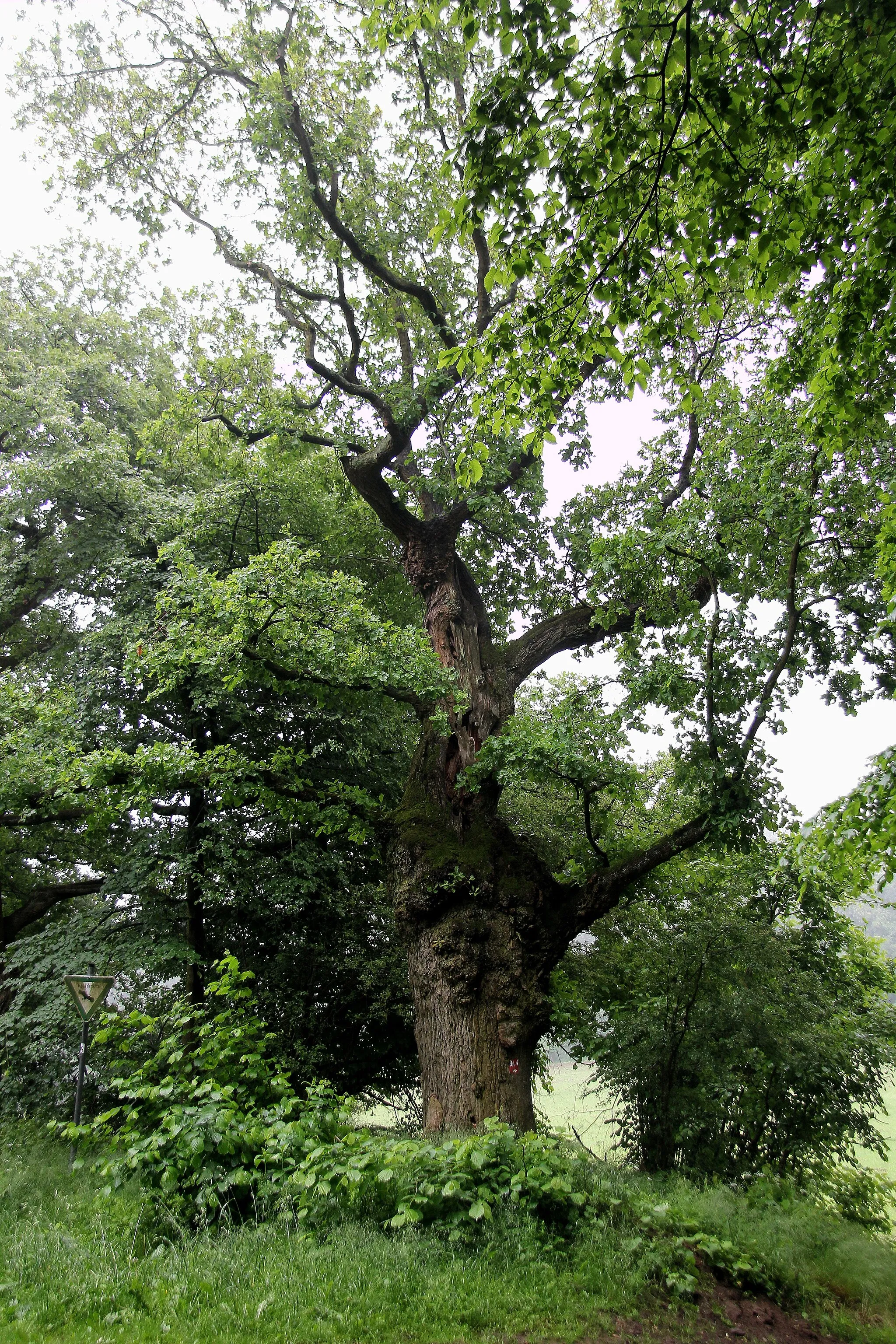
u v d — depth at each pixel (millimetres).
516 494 13625
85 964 11883
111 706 13500
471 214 5352
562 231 5547
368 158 12953
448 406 11508
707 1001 9586
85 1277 4363
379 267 11641
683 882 10734
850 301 6281
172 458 13531
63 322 18312
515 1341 4141
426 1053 8492
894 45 4512
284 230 12812
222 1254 4727
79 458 14031
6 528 15859
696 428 11398
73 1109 11875
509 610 14578
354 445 12484
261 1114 6047
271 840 13898
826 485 8383
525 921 8766
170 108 12930
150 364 19406
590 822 10055
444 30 11461
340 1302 4242
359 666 9656
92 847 16219
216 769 10258
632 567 9414
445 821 9562
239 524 14586
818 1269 5770
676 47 4746
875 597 9094
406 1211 5086
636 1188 6391
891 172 5395
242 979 6812
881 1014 10406
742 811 8617
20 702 12047
